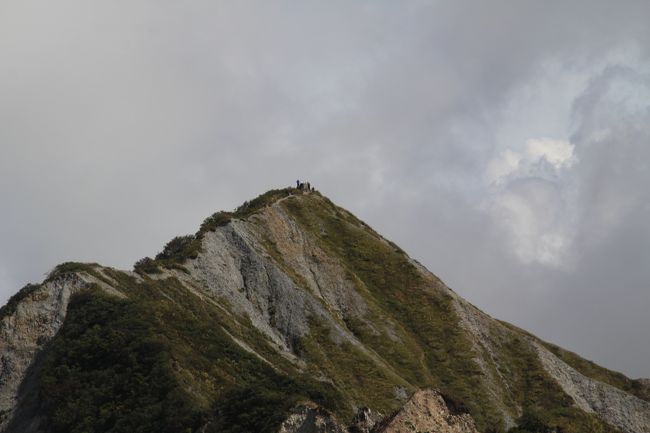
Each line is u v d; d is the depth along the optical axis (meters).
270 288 146.25
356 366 135.25
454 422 69.06
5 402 102.69
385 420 70.19
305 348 136.00
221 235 153.50
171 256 145.50
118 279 122.94
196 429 86.50
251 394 85.88
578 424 76.81
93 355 102.06
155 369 97.81
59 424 94.69
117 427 91.62
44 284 116.12
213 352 107.56
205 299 133.62
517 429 75.75
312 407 80.19
